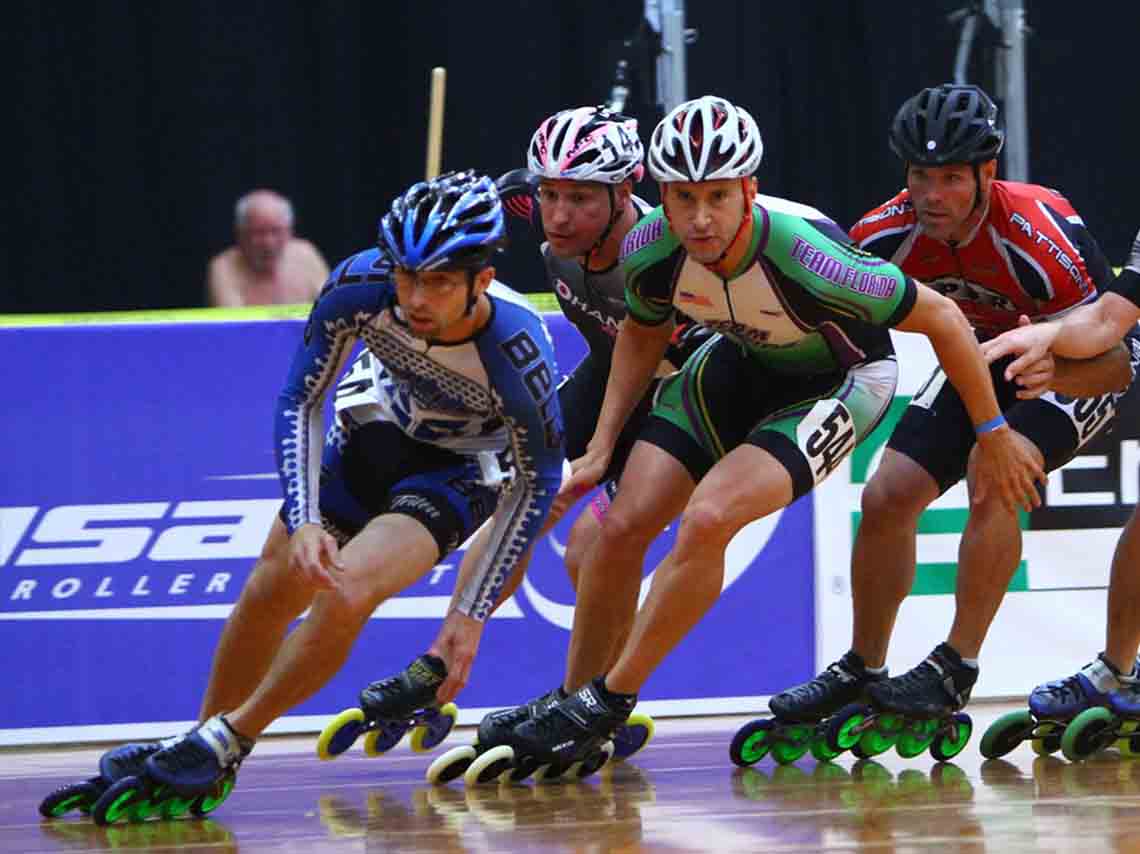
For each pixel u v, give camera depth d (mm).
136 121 19531
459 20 19578
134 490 13094
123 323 13094
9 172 19438
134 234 19703
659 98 18219
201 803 9398
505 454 9852
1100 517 14164
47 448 12977
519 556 9219
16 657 12961
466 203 8422
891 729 10945
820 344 10102
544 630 13594
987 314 11281
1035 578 14125
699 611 9891
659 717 13695
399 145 19766
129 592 13109
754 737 11070
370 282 8898
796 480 9875
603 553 10328
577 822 9148
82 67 19375
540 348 9078
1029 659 14133
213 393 13203
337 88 19609
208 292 18516
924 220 10688
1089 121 19859
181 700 13164
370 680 13383
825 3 19391
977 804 9508
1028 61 19641
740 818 9180
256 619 9773
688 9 19062
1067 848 8141
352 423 10125
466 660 9125
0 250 19531
